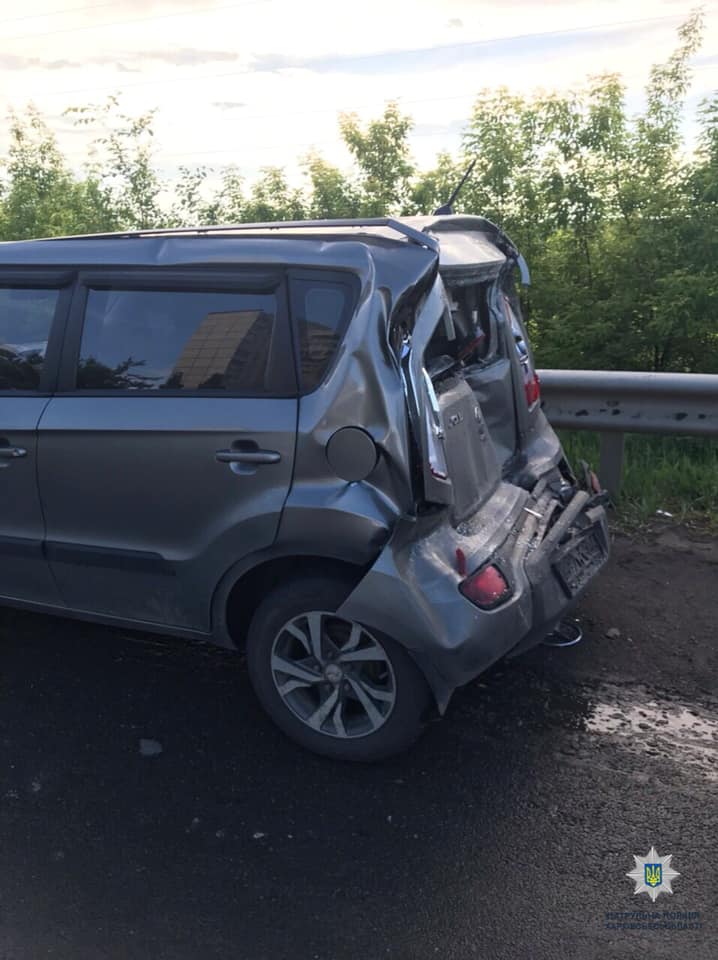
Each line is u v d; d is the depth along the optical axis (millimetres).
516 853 2535
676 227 8719
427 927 2277
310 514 2674
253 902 2359
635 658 3598
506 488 3287
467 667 2625
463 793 2797
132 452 2936
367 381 2596
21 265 3195
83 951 2197
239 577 2877
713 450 5727
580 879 2434
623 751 3002
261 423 2732
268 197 11789
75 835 2613
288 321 2754
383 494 2617
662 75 9273
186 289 2922
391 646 2713
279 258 2775
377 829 2639
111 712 3264
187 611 3051
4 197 13703
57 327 3131
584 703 3291
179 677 3506
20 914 2318
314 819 2682
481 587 2668
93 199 13008
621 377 4980
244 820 2678
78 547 3146
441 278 3059
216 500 2832
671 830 2621
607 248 9250
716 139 8789
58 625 3945
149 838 2602
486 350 3738
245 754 3006
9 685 3447
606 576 4379
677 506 5180
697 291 8102
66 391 3104
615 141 9312
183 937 2246
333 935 2252
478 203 9883
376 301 2604
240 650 3107
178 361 2928
